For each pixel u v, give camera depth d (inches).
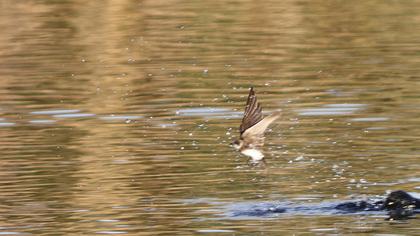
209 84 861.8
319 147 670.5
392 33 1037.8
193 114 765.9
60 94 842.8
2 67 954.7
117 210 552.1
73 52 1008.9
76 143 692.7
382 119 732.0
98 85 872.9
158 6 1213.1
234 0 1237.7
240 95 818.2
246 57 959.6
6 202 570.3
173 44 1028.5
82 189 589.3
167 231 512.1
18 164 645.3
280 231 510.3
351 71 889.5
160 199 567.5
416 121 722.2
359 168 619.8
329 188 581.3
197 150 668.1
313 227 515.8
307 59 941.2
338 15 1138.7
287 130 714.8
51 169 632.4
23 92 854.5
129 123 745.0
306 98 800.9
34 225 528.7
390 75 867.4
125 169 629.9
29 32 1100.5
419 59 922.1
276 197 568.4
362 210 543.5
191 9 1190.9
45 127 739.4
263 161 397.7
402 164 625.3
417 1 1197.7
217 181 602.5
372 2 1206.9
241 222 524.4
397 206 544.1
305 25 1093.1
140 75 904.9
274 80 866.1
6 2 1234.6
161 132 716.0
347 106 771.4
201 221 529.7
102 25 1126.4
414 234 502.3
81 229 519.5
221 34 1063.6
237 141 399.9
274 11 1169.4
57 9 1198.9
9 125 747.4
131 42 1043.9
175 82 871.1
